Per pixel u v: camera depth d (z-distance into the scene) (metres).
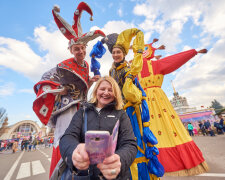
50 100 1.92
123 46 2.05
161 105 3.01
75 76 1.96
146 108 1.66
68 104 1.88
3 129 42.00
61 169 1.05
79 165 0.68
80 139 1.11
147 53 3.81
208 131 12.55
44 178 3.24
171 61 3.26
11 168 4.92
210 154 3.59
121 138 1.06
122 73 1.94
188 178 2.11
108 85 1.38
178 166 2.30
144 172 1.43
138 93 1.65
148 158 1.47
